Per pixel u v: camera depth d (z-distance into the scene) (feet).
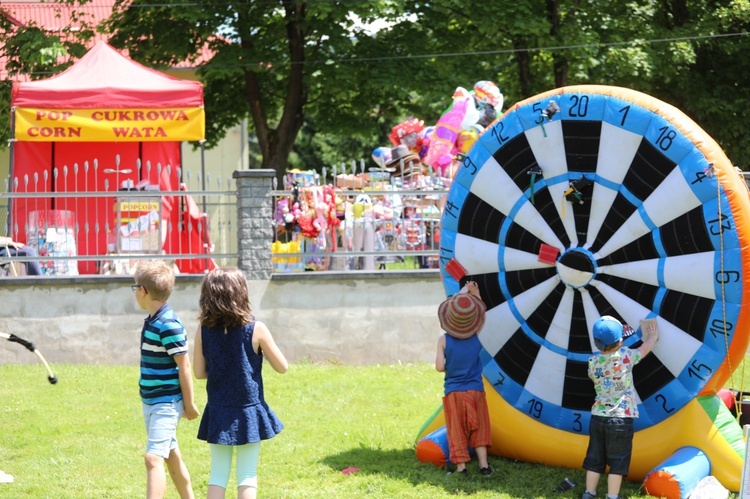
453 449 22.74
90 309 37.14
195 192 37.58
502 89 78.74
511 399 23.67
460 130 43.32
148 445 18.51
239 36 70.49
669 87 74.90
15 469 23.95
